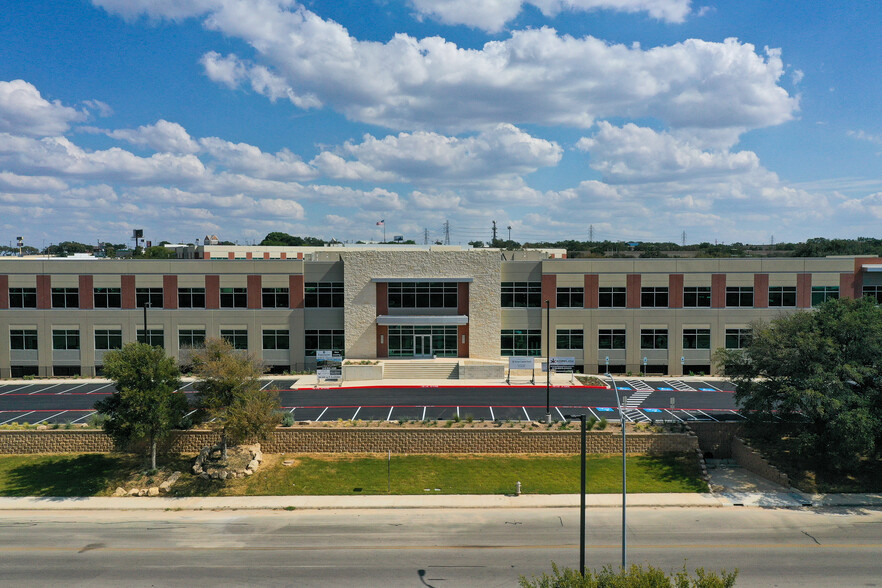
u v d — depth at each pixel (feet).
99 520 92.63
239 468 107.86
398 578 73.41
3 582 72.84
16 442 115.75
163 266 180.04
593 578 56.18
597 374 180.24
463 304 183.62
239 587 71.41
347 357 181.27
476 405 141.08
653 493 102.42
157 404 103.71
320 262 183.62
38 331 178.91
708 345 179.22
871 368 105.81
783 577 73.87
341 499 99.91
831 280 176.14
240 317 182.29
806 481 105.70
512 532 87.35
